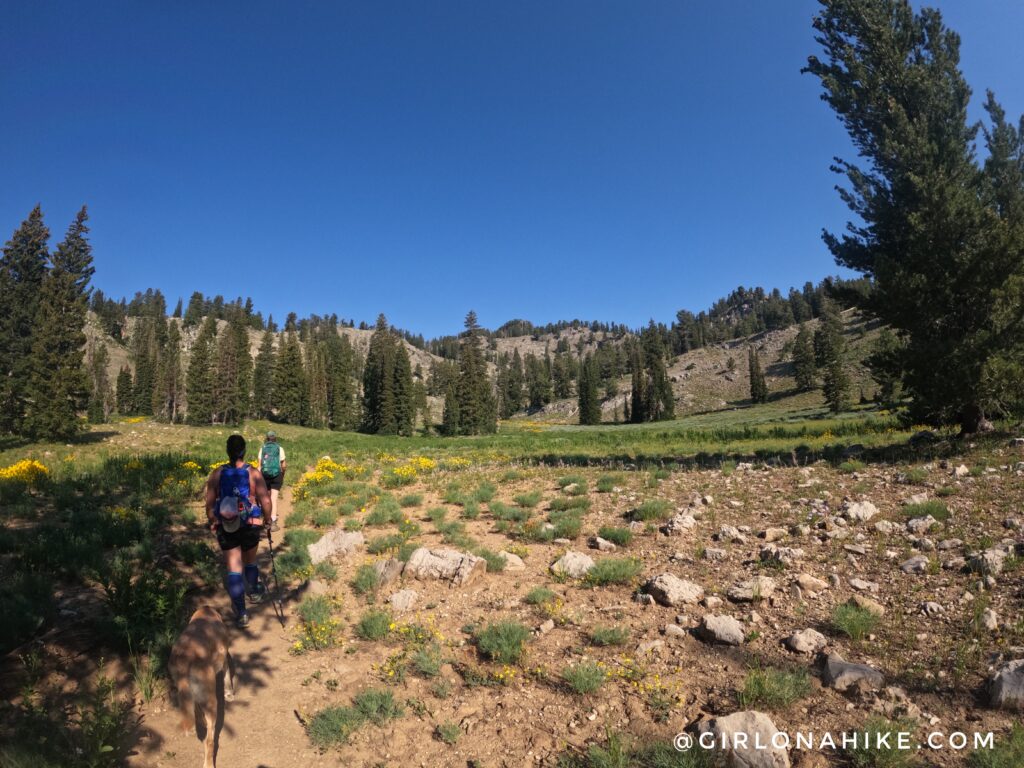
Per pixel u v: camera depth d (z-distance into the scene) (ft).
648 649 17.43
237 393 280.10
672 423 295.48
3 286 146.51
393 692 16.56
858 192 49.73
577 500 38.19
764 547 24.58
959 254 43.57
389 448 120.57
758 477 41.96
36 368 100.48
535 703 15.47
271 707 16.06
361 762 13.84
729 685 15.12
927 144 45.03
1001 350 42.24
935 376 43.88
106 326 615.16
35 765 11.88
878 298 47.19
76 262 156.66
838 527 25.88
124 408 366.63
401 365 302.04
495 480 53.83
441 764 13.57
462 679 17.10
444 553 25.40
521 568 25.71
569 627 19.62
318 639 19.43
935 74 47.52
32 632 17.28
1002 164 47.19
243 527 20.42
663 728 13.78
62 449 86.63
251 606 22.62
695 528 29.43
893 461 42.04
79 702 14.66
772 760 11.66
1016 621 15.87
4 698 14.34
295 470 62.13
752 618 18.47
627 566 23.80
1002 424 46.14
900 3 48.32
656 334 566.77
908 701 13.33
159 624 18.93
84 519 30.30
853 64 47.98
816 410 272.51
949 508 26.58
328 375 378.73
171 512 35.81
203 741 14.47
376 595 23.54
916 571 20.18
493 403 339.98
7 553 24.75
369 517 35.55
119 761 13.00
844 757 11.95
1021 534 21.94
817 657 15.85
